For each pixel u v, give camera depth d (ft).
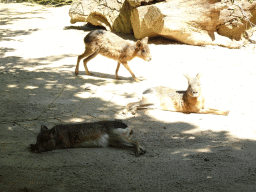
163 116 21.18
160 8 37.70
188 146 16.66
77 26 51.65
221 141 17.24
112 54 27.73
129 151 16.26
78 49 38.32
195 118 20.84
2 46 38.04
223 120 20.36
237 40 40.55
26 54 35.37
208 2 37.55
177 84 27.12
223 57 35.32
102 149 16.46
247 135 18.04
